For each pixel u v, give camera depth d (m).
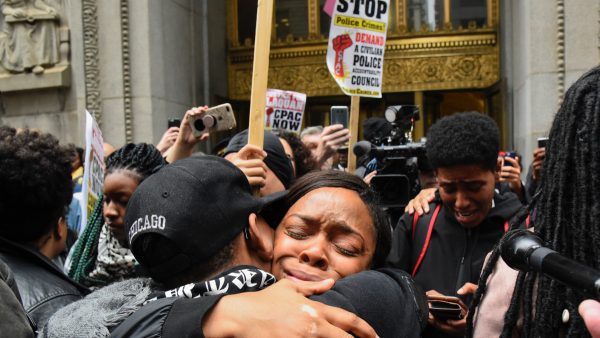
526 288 1.14
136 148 2.32
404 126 3.24
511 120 7.55
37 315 1.62
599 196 1.02
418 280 2.32
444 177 2.15
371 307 1.15
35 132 1.94
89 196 2.75
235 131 9.17
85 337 1.09
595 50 5.98
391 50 8.62
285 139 3.05
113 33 7.22
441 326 1.67
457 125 2.13
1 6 7.42
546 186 1.15
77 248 2.44
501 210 2.23
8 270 1.40
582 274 0.80
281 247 1.29
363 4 3.15
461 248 2.26
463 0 8.54
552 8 6.09
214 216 1.19
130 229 1.23
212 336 0.99
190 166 1.23
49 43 7.34
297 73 8.95
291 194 1.40
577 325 1.00
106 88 7.27
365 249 1.31
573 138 1.07
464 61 8.43
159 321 1.03
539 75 6.12
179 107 7.83
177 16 7.86
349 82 3.11
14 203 1.79
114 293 1.21
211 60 8.69
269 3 1.85
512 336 1.20
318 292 1.13
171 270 1.19
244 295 1.04
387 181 2.72
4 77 7.39
